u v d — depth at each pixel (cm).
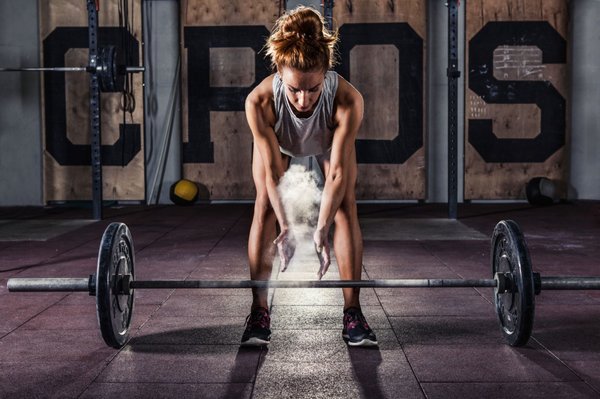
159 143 691
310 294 286
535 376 182
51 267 358
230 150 689
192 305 268
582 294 283
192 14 682
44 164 682
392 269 345
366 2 674
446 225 520
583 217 566
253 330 209
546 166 687
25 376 184
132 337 222
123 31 678
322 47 173
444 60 685
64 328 234
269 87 191
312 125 196
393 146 683
